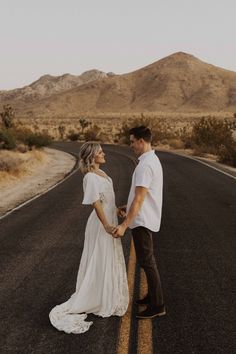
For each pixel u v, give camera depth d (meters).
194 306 5.16
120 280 4.90
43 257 7.20
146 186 4.52
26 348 4.25
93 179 4.70
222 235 8.48
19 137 35.00
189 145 38.94
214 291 5.61
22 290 5.73
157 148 41.47
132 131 4.70
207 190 14.17
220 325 4.67
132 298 5.39
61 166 25.66
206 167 21.98
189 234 8.57
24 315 4.99
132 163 24.56
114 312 4.91
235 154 24.12
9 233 8.95
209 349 4.18
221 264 6.71
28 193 14.84
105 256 4.84
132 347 4.23
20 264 6.85
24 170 21.33
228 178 17.33
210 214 10.43
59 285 5.88
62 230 9.09
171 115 178.25
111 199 4.86
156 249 7.55
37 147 35.81
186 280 6.02
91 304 4.88
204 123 38.06
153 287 4.80
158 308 4.83
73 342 4.35
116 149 38.62
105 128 101.75
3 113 45.78
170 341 4.34
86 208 11.55
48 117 184.62
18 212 11.24
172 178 17.44
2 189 15.91
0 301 5.40
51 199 13.22
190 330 4.57
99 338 4.42
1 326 4.73
